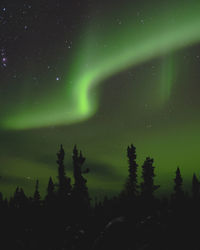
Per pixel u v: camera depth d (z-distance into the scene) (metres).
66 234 21.53
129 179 27.38
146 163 27.44
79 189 26.88
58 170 27.91
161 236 16.12
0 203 28.94
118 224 15.86
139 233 15.93
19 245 23.72
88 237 19.72
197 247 16.02
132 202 25.39
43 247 22.91
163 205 23.73
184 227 17.62
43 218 26.70
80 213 25.64
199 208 20.50
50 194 27.78
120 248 15.12
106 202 26.12
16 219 27.56
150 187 26.23
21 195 29.91
